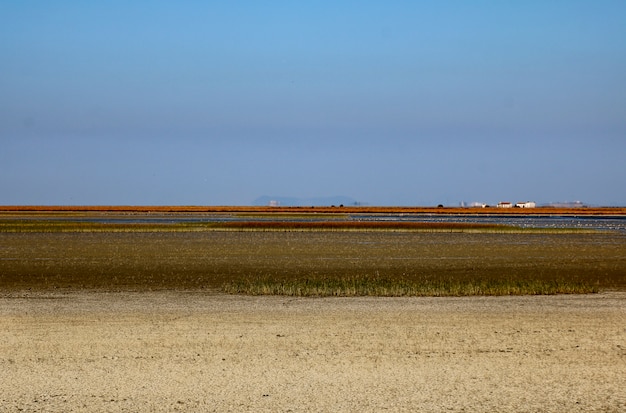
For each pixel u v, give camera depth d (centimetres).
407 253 6800
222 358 2058
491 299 3284
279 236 9731
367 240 8888
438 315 2784
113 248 7331
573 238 9469
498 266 5522
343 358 2058
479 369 1944
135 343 2256
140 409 1611
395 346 2211
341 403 1652
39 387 1773
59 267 5244
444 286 3712
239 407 1622
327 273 4941
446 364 1994
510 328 2509
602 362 2022
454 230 11181
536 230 11275
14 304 3150
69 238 9131
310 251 7012
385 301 3206
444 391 1745
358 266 5478
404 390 1753
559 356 2089
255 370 1930
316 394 1720
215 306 3052
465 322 2625
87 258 6103
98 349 2173
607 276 4762
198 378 1853
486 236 9888
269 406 1631
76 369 1938
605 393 1736
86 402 1658
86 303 3177
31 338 2334
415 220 17062
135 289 3909
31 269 5091
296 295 3456
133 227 11719
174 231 10969
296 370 1930
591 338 2341
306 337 2345
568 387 1784
